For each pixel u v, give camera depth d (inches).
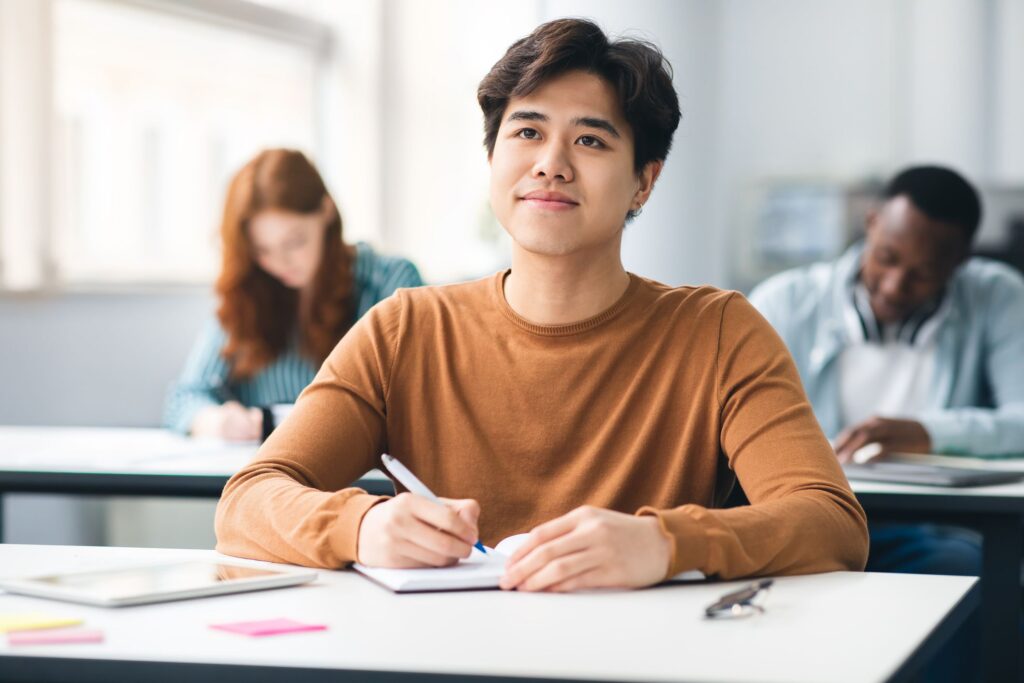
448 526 43.6
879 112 215.9
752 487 52.4
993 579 70.2
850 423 100.7
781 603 40.0
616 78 53.9
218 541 50.4
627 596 40.8
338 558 45.2
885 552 89.1
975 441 85.2
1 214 117.3
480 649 33.2
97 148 141.5
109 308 131.6
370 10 183.3
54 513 122.2
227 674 31.8
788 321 102.5
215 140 163.3
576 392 55.7
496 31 196.4
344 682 31.3
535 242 54.1
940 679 77.5
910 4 215.0
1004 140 214.1
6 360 117.4
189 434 94.4
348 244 100.1
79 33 138.4
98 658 32.3
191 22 153.7
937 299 99.4
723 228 215.8
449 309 58.4
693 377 55.7
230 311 96.6
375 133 184.9
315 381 57.5
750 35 218.7
